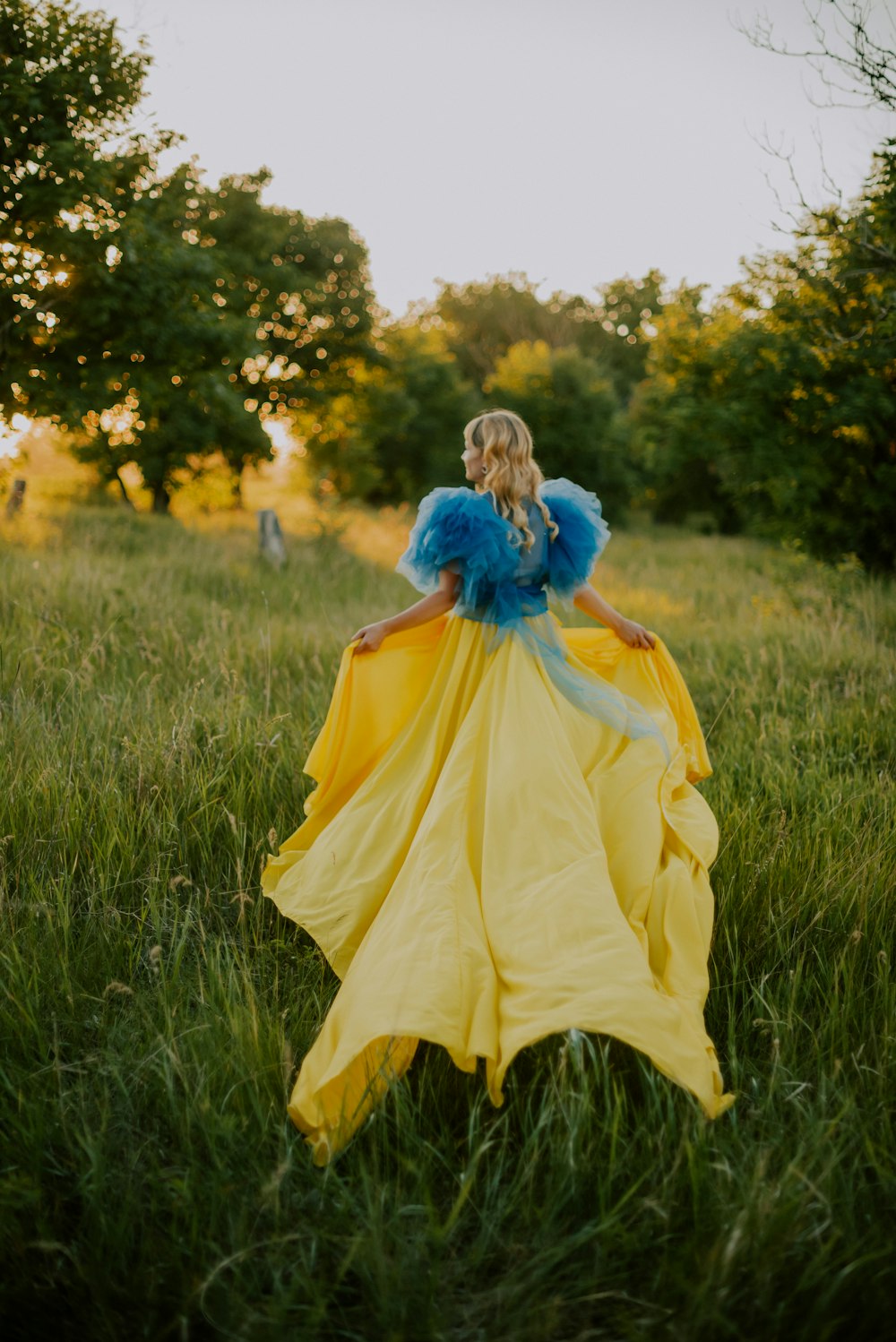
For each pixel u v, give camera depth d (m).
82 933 2.82
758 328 10.91
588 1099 2.00
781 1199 1.79
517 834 2.40
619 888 2.49
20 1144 2.02
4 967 2.54
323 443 26.55
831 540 11.16
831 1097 2.15
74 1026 2.41
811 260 9.23
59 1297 1.74
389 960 2.19
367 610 8.16
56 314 9.44
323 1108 2.07
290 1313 1.70
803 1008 2.54
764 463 10.77
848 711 4.88
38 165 8.39
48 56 8.43
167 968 2.72
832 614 7.68
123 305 9.30
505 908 2.26
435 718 2.89
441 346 31.11
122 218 9.16
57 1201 1.92
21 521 11.37
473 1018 2.08
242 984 2.59
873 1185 1.92
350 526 14.65
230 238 22.14
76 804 3.37
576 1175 1.90
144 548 11.17
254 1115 2.09
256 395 24.03
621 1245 1.79
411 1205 1.85
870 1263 1.73
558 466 26.69
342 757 3.11
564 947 2.13
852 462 10.88
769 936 2.78
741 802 3.71
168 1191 1.91
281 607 8.16
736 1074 2.19
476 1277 1.80
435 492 2.88
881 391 10.05
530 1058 2.28
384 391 26.81
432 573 2.89
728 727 4.77
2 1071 2.15
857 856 3.13
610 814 2.62
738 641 6.81
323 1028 2.22
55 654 4.83
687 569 13.21
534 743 2.57
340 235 24.61
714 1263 1.65
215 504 22.80
